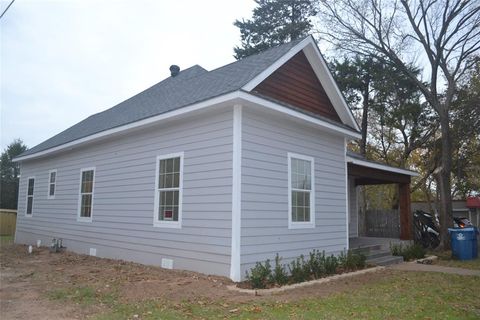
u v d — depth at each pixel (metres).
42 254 13.38
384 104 27.55
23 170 18.70
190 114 9.19
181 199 9.41
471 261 13.17
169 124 10.09
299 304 6.39
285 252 9.25
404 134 27.20
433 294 7.54
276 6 32.41
